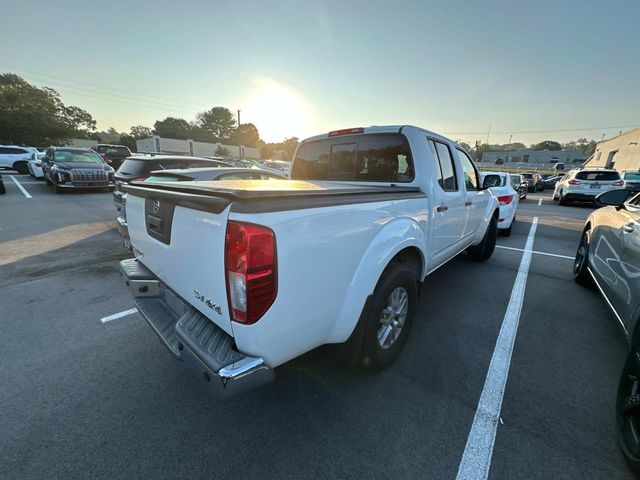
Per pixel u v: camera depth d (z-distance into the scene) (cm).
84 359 256
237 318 144
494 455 172
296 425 192
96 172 1223
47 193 1237
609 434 185
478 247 502
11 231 670
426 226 273
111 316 327
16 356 259
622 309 246
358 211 187
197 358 151
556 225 891
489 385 227
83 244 586
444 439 182
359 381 231
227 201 141
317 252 162
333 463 167
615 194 333
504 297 381
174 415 200
